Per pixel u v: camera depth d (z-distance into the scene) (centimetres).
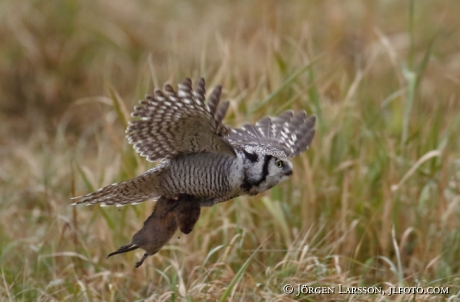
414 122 2084
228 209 1898
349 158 1978
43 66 2984
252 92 2108
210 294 1540
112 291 1616
